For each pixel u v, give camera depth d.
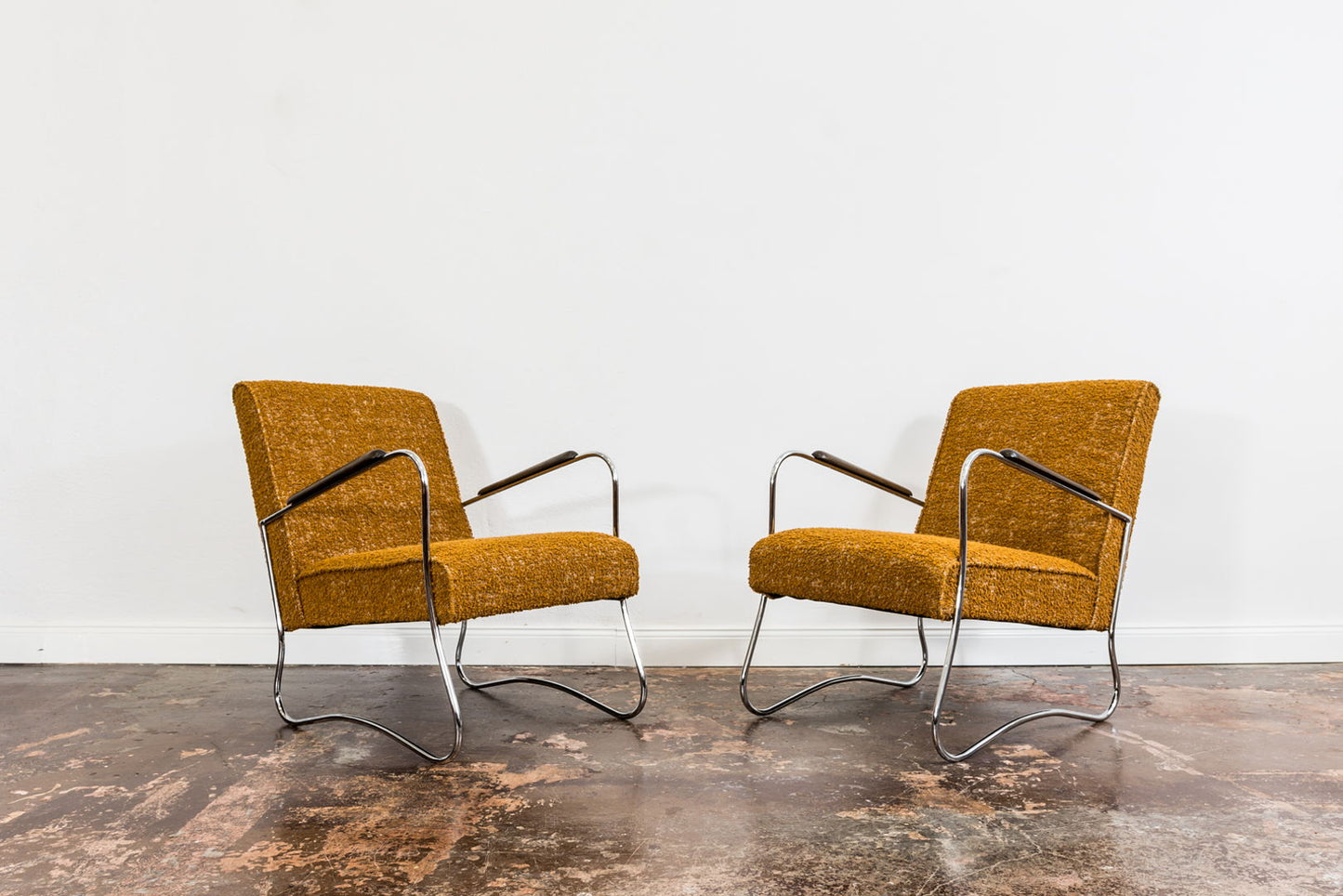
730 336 2.87
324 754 1.99
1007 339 2.87
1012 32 2.86
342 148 2.89
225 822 1.62
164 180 2.90
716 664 2.86
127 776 1.85
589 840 1.53
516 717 2.28
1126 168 2.87
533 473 2.49
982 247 2.87
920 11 2.86
